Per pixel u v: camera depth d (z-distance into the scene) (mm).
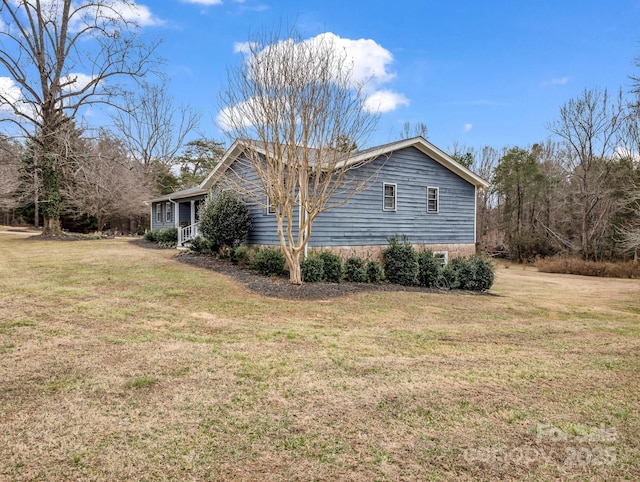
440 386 4047
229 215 13094
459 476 2564
